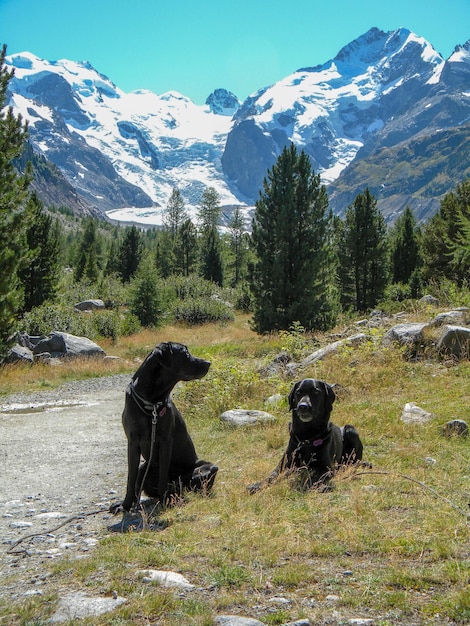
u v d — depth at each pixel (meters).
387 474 6.38
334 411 10.06
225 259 84.00
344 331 19.72
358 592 3.66
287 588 3.81
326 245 29.22
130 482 5.78
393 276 53.62
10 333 20.03
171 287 51.25
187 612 3.48
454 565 3.90
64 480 7.59
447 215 43.59
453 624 3.24
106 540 4.98
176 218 112.25
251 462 7.76
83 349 23.86
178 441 6.20
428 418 8.89
